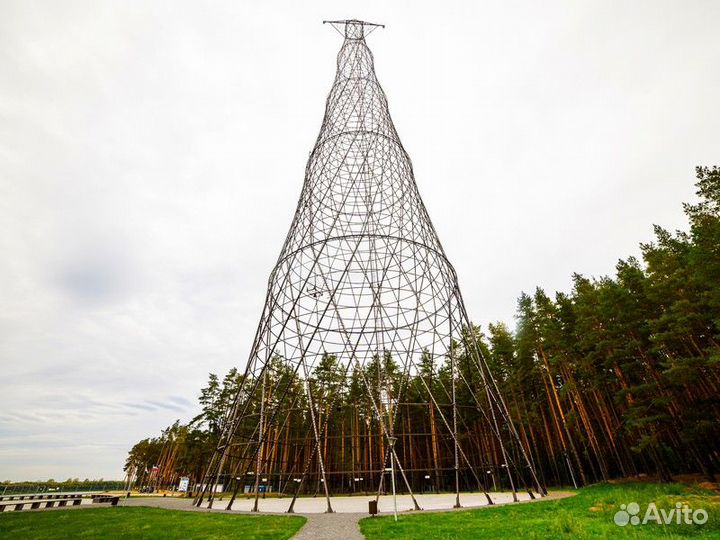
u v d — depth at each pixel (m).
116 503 28.67
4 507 24.27
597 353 32.03
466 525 13.58
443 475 43.78
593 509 16.56
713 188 23.89
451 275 28.06
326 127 34.44
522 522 13.84
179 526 15.45
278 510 20.89
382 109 35.50
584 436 39.12
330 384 42.66
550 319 39.88
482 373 26.59
